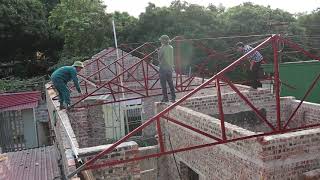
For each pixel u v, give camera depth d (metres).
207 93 13.78
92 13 27.03
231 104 10.75
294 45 5.95
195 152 9.28
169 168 11.09
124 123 16.97
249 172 6.93
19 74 29.61
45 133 22.30
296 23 27.92
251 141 6.71
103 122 15.96
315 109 10.11
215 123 7.97
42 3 31.45
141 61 10.46
